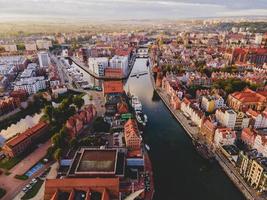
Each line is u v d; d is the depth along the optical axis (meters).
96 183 144.12
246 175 164.12
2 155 194.62
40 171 177.12
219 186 163.75
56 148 191.25
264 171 148.50
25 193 156.62
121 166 167.38
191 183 166.38
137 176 165.12
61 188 142.88
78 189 143.38
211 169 180.00
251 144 197.25
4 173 174.75
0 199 151.88
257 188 154.88
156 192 158.38
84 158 172.00
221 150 193.88
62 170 175.25
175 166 183.50
